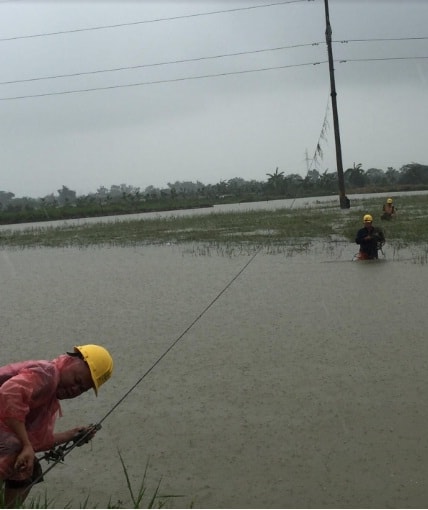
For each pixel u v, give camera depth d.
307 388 5.76
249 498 4.05
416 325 7.73
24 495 3.68
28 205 53.31
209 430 5.02
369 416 5.09
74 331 8.36
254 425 5.05
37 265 16.03
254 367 6.42
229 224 25.69
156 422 5.23
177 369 6.50
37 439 3.66
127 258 16.48
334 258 14.24
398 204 33.03
